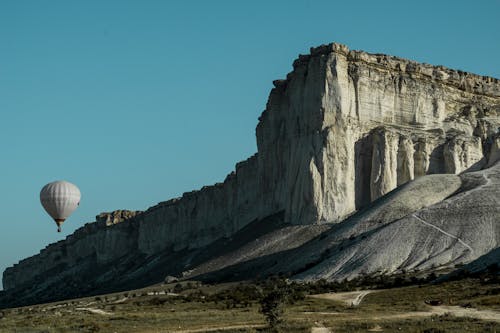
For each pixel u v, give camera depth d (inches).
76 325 3567.9
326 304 4441.4
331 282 5713.6
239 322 3481.8
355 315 3597.4
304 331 2903.5
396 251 6028.5
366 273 5836.6
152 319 3777.1
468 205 6441.9
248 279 7062.0
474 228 6082.7
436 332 2731.3
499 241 5876.0
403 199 7204.7
